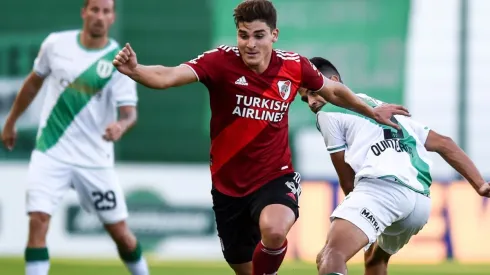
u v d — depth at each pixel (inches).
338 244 737.0
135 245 976.9
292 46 1572.3
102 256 1497.3
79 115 953.5
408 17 1557.6
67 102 952.9
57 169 944.9
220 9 1569.9
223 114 758.5
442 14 1555.1
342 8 1563.7
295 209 762.2
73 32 975.6
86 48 962.1
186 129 1581.0
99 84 956.6
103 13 954.7
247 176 770.2
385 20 1561.3
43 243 922.1
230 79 743.7
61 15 1560.0
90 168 957.8
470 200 1481.3
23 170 1519.4
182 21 1571.1
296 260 1459.2
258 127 758.5
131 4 1568.7
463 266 1411.2
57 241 1507.1
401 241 818.2
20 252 1508.4
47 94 968.3
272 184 769.6
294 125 1537.9
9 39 1557.6
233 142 763.4
